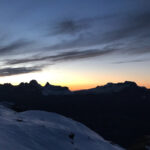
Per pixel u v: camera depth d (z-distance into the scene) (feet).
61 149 71.72
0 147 45.96
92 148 91.20
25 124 89.92
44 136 78.95
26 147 55.98
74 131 114.21
